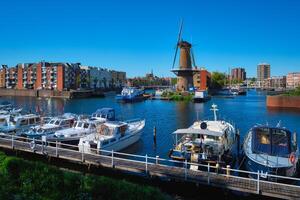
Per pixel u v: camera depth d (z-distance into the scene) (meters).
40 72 159.00
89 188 14.37
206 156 22.59
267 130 23.09
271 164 20.30
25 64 172.25
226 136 27.56
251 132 24.84
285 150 22.00
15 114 45.22
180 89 130.25
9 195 13.18
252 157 21.62
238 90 171.50
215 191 18.77
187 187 19.45
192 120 57.06
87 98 129.00
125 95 102.44
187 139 26.86
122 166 21.14
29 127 36.38
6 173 15.78
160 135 41.19
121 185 15.20
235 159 27.39
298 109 78.25
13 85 171.38
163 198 14.65
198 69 132.00
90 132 32.97
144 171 20.31
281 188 17.39
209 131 24.83
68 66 159.00
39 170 16.48
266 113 69.12
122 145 30.69
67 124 36.97
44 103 101.62
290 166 20.17
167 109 78.25
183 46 129.25
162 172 19.88
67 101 111.50
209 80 160.88
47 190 14.29
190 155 23.38
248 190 17.25
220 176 19.27
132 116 63.19
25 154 26.73
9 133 33.59
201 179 18.66
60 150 25.47
